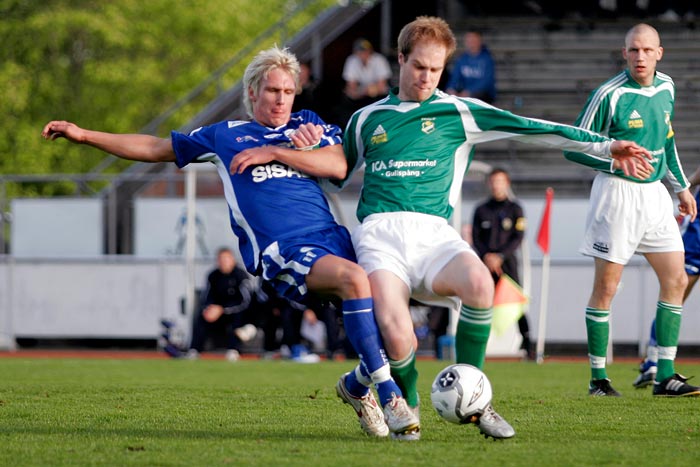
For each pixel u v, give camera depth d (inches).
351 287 796.0
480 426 800.9
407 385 830.5
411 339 810.8
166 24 5118.1
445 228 852.0
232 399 1172.5
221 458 724.0
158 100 5324.8
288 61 891.4
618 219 1189.7
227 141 890.1
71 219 2691.9
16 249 2704.2
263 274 854.5
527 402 1134.4
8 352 2541.8
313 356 2183.8
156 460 717.9
